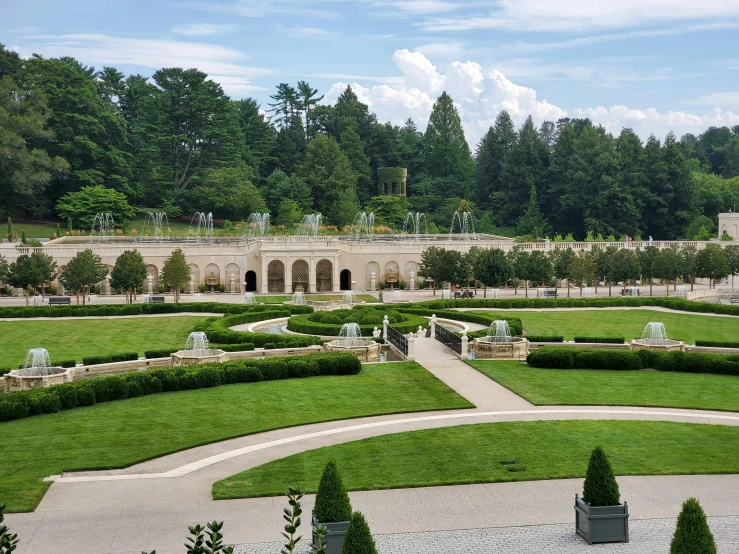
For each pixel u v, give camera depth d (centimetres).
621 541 2405
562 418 3797
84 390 4031
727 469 3034
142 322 7431
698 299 9588
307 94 19412
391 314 6650
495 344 5394
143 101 16525
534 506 2697
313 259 10756
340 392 4350
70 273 8594
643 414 3875
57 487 2883
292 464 3125
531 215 16025
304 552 2342
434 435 3512
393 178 17800
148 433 3544
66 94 14338
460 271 9706
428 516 2612
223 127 15662
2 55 13950
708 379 4666
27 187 13125
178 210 14575
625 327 7019
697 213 15962
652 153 15912
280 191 15262
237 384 4566
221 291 10631
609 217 15500
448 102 18200
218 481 2939
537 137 17725
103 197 13375
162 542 2411
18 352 5803
